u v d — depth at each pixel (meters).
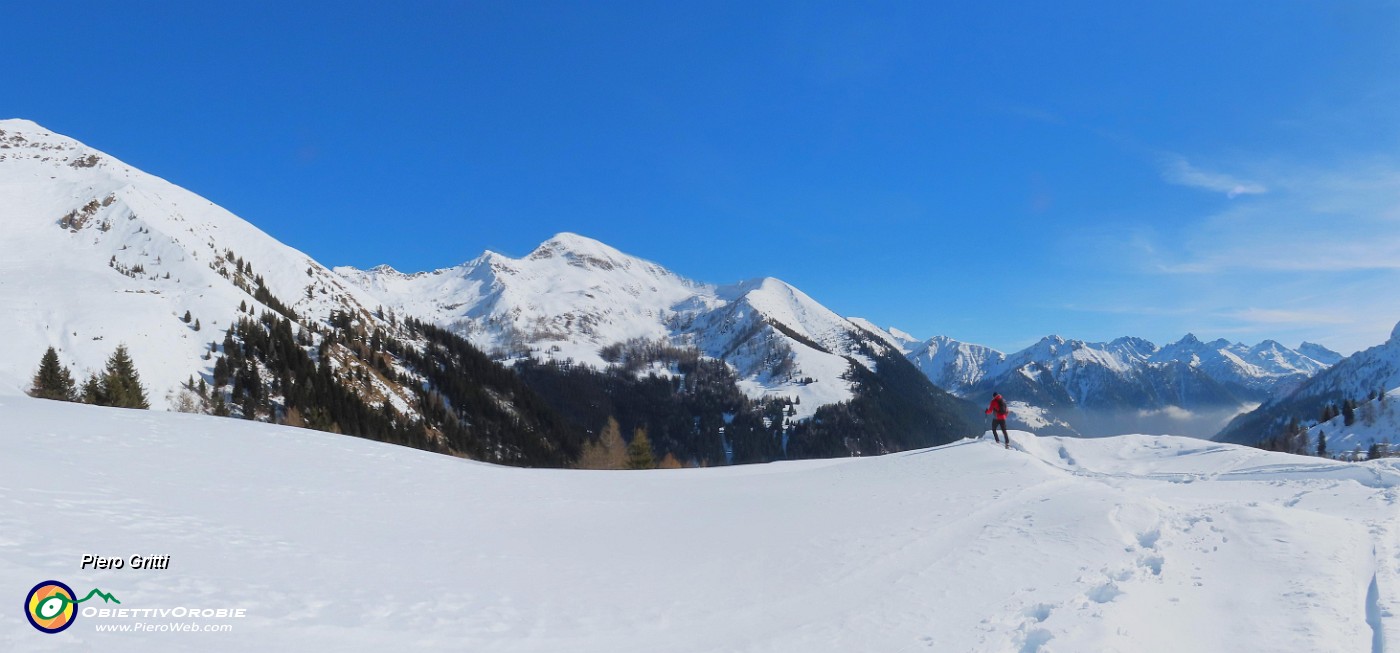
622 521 16.61
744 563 12.81
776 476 25.17
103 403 65.75
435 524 14.93
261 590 9.26
